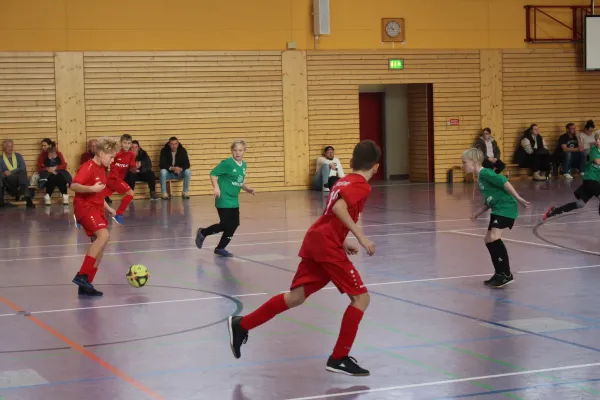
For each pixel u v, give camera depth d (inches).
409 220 683.4
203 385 244.8
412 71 1095.6
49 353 285.7
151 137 997.8
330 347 286.7
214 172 502.6
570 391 232.4
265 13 1034.7
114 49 979.9
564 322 318.7
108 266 478.6
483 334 302.0
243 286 410.9
